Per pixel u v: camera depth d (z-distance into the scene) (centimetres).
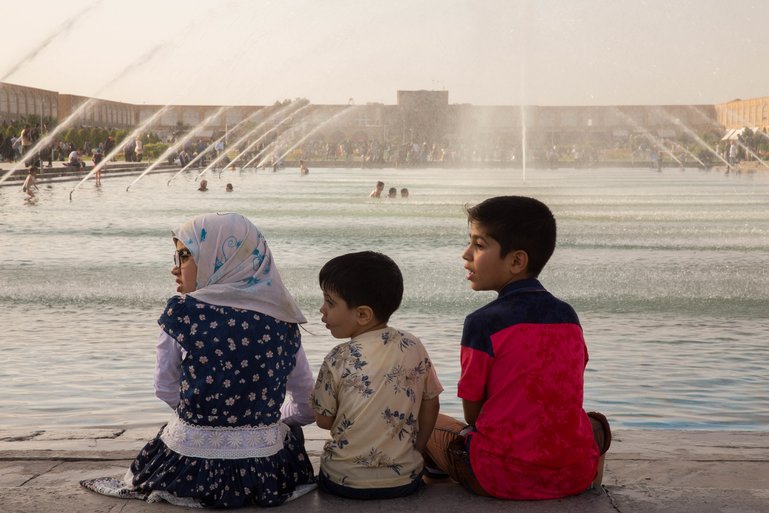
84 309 753
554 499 262
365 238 1273
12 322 697
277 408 268
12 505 253
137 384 520
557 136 7806
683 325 682
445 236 1303
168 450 264
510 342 259
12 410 465
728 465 302
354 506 260
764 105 6825
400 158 5650
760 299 782
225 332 258
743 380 525
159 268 990
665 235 1271
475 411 269
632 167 5416
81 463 301
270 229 1407
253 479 260
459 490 272
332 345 611
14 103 6253
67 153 4347
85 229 1436
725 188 2739
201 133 8438
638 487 273
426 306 753
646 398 488
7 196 2291
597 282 858
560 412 259
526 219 263
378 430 264
